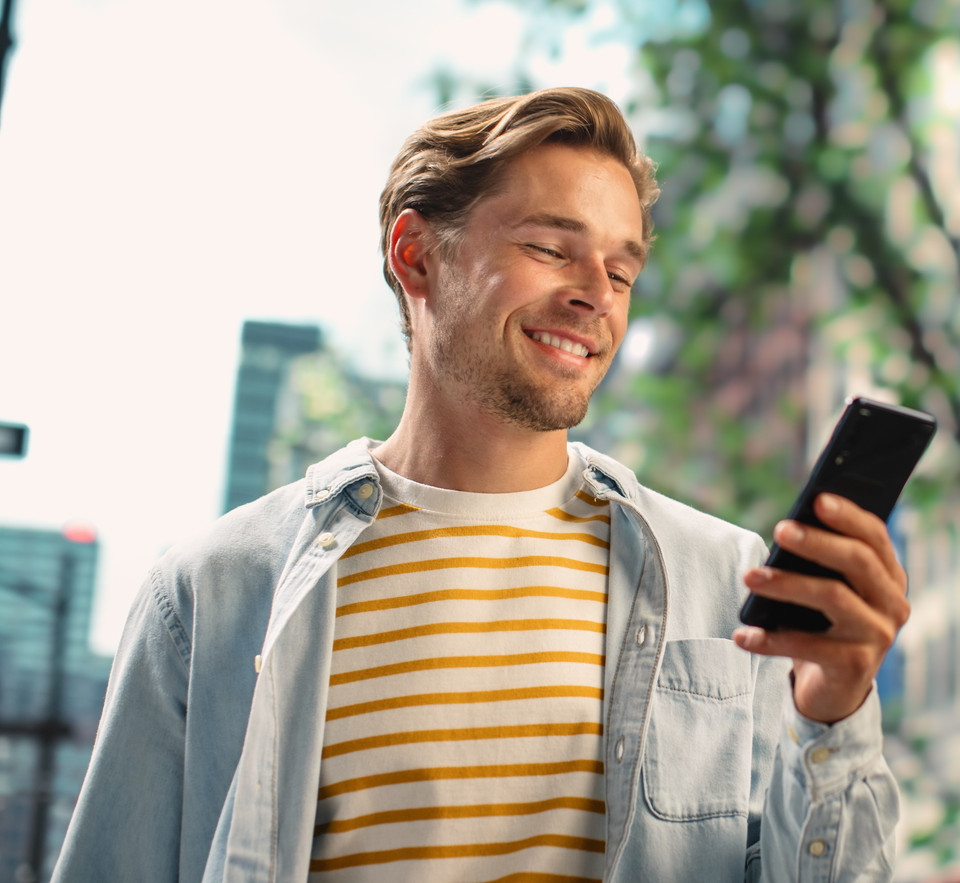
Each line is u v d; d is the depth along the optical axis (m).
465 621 1.34
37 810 4.55
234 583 1.42
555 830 1.29
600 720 1.33
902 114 5.45
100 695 4.96
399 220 1.48
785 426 5.94
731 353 5.97
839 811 1.12
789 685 1.15
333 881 1.28
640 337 5.83
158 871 1.39
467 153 1.45
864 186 5.42
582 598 1.38
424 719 1.29
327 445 6.16
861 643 1.03
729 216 5.59
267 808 1.27
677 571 1.43
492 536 1.39
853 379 5.96
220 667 1.39
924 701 6.55
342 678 1.33
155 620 1.43
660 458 5.69
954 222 5.65
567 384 1.35
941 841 4.94
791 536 1.02
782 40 5.50
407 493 1.42
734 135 5.60
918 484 5.29
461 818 1.27
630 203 1.41
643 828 1.31
